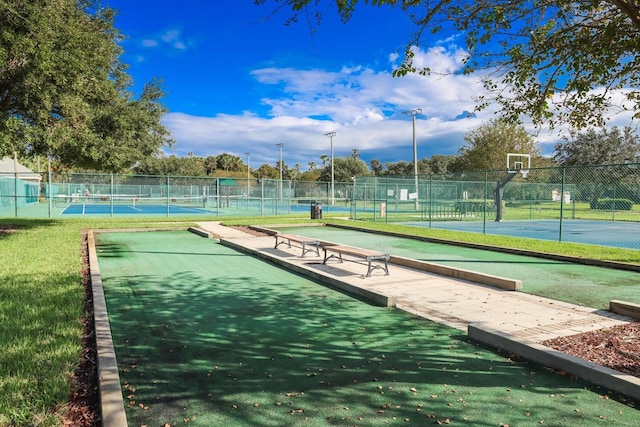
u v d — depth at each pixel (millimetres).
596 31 5242
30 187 47625
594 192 33719
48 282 7539
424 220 26422
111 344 4586
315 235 17906
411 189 41875
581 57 4941
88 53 14016
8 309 5809
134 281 8570
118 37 20266
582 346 4844
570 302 7047
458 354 4797
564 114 6016
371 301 7141
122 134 19172
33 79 11734
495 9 4820
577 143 44812
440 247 14047
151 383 3986
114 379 3709
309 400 3684
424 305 6895
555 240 15969
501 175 43156
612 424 3303
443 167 92062
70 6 14773
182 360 4555
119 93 21516
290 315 6309
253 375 4191
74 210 36406
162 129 22828
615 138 43875
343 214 32125
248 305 6848
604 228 22234
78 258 10320
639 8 3965
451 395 3793
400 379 4129
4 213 31609
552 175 46125
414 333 5527
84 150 16344
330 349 4934
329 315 6324
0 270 8594
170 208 41656
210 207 42875
